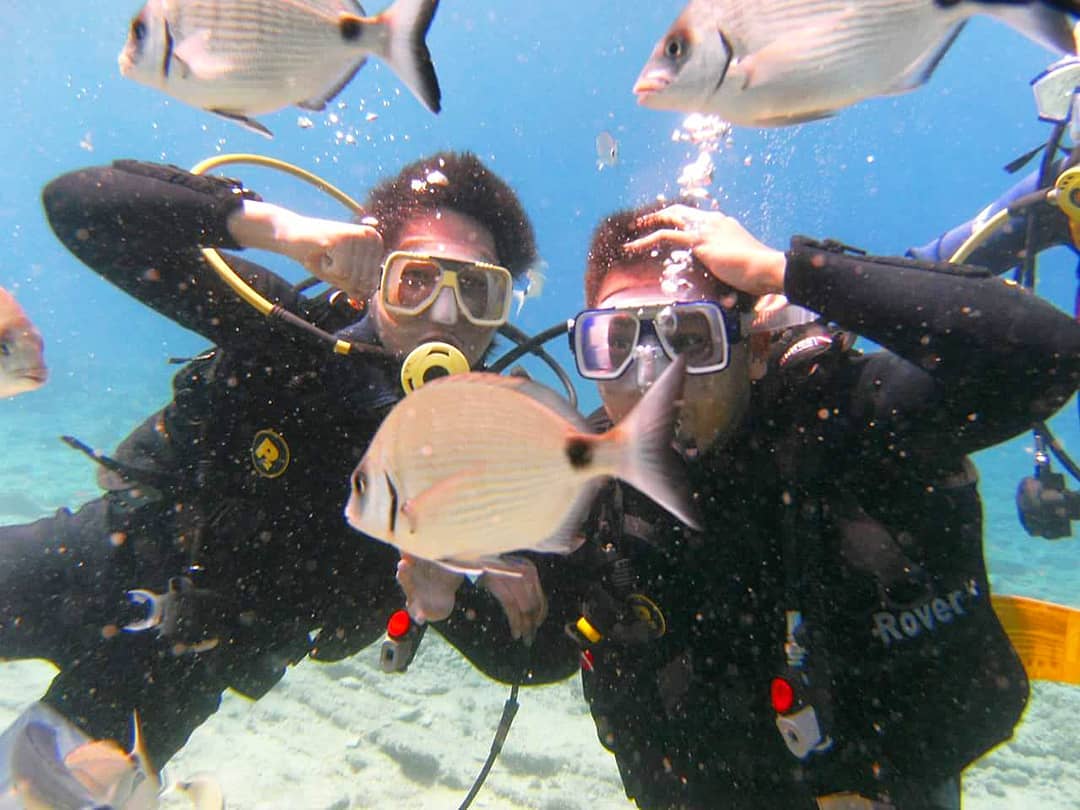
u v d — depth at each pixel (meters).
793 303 0.73
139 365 12.30
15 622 0.98
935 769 0.71
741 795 0.77
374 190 1.03
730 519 0.75
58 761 0.64
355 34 0.52
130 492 0.93
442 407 0.41
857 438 0.73
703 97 0.45
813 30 0.45
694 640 0.75
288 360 0.88
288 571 0.89
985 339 0.65
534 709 1.96
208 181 0.85
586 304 0.91
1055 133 1.22
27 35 12.34
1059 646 0.86
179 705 0.93
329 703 1.83
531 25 14.16
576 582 0.84
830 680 0.68
